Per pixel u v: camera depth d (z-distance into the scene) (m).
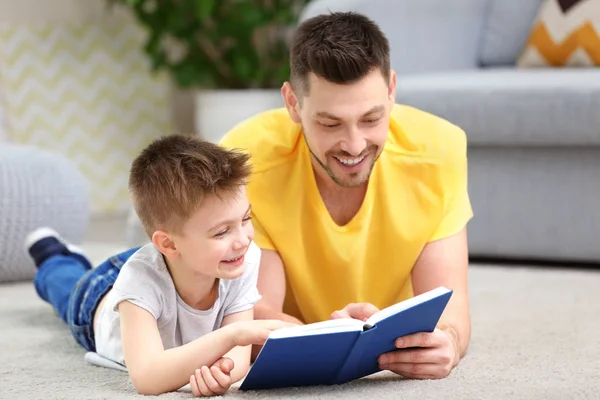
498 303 2.93
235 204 1.93
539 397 1.86
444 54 4.16
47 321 2.85
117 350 2.20
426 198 2.26
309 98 2.05
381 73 2.04
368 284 2.32
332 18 2.08
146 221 2.00
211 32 5.34
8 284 3.56
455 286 2.25
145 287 2.01
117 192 5.62
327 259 2.28
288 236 2.27
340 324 1.83
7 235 3.48
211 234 1.92
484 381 1.98
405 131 2.30
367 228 2.27
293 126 2.29
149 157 2.00
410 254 2.27
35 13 5.47
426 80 3.65
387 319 1.83
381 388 1.94
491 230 3.60
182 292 2.06
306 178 2.26
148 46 5.41
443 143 2.29
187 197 1.91
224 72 5.57
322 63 1.99
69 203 3.59
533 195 3.53
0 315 2.95
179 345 2.12
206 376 1.89
